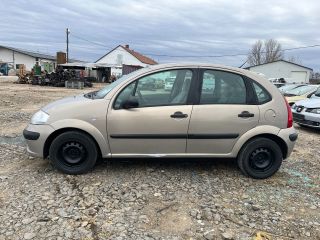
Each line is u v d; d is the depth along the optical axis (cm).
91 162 520
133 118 502
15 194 446
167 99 512
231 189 493
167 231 372
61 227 369
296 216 421
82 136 509
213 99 518
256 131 523
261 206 443
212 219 402
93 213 403
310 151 757
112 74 5447
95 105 504
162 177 525
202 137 514
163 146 513
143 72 516
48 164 565
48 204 420
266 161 539
